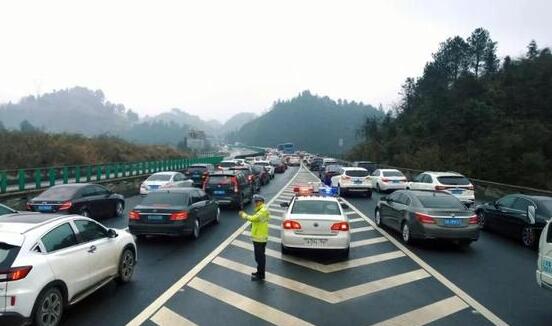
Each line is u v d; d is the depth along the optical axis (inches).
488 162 1823.3
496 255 423.5
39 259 225.8
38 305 218.2
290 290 303.3
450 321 250.4
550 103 2245.3
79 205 574.6
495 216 536.1
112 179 1112.8
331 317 253.4
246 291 300.4
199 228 509.4
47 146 1633.9
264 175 1296.8
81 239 270.4
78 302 276.4
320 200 429.7
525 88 2416.3
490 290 309.9
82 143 1945.1
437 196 471.8
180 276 337.7
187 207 479.8
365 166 1413.6
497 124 2146.9
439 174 776.3
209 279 329.4
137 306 269.4
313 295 292.8
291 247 395.2
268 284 317.1
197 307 268.2
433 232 432.8
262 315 255.4
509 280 335.9
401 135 2706.7
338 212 412.8
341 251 404.8
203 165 1189.7
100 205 626.5
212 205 573.3
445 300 286.7
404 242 474.3
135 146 2400.3
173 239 490.0
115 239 308.5
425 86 3282.5
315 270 357.1
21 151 1530.5
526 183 1695.4
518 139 1865.2
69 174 1136.2
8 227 237.1
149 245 457.7
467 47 3147.1
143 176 1274.6
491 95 2465.6
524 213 476.7
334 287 311.3
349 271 354.6
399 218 487.8
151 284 316.8
